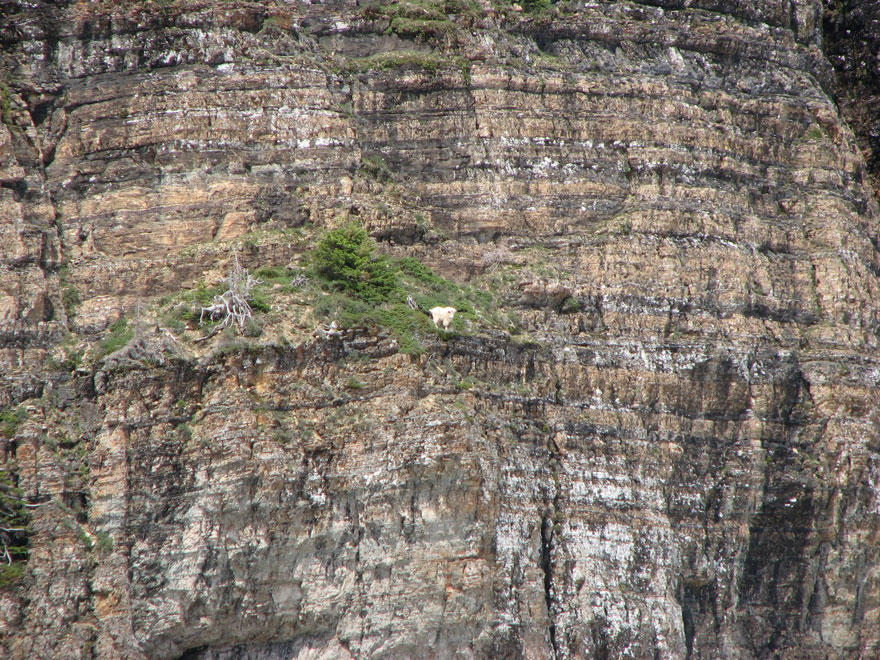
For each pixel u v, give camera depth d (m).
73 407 167.38
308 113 191.62
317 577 165.00
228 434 162.62
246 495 161.50
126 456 162.25
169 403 164.50
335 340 170.75
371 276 179.38
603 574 182.50
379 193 192.50
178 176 184.38
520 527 175.62
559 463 184.38
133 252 180.25
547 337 190.62
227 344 166.50
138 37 190.12
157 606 160.25
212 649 164.88
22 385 167.00
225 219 183.38
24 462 162.12
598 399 190.75
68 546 159.38
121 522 161.00
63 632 156.38
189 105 187.12
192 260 179.12
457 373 177.38
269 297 173.50
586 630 178.75
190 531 161.12
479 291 191.50
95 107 187.00
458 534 168.88
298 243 182.38
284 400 166.62
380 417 168.75
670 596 187.12
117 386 164.88
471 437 170.38
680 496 192.38
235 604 161.88
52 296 174.75
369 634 166.62
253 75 190.62
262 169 187.62
